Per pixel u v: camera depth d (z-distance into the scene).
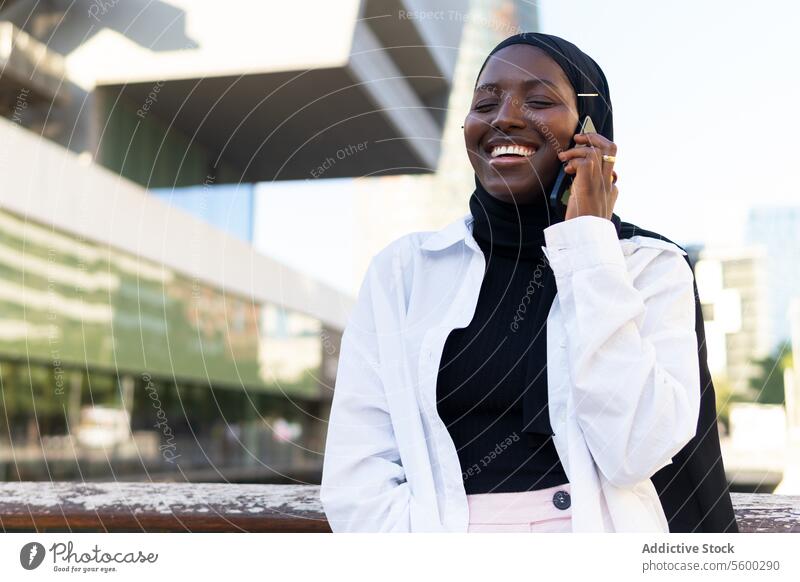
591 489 0.87
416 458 0.94
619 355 0.85
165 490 1.13
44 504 1.07
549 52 1.01
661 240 0.99
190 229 6.32
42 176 5.07
